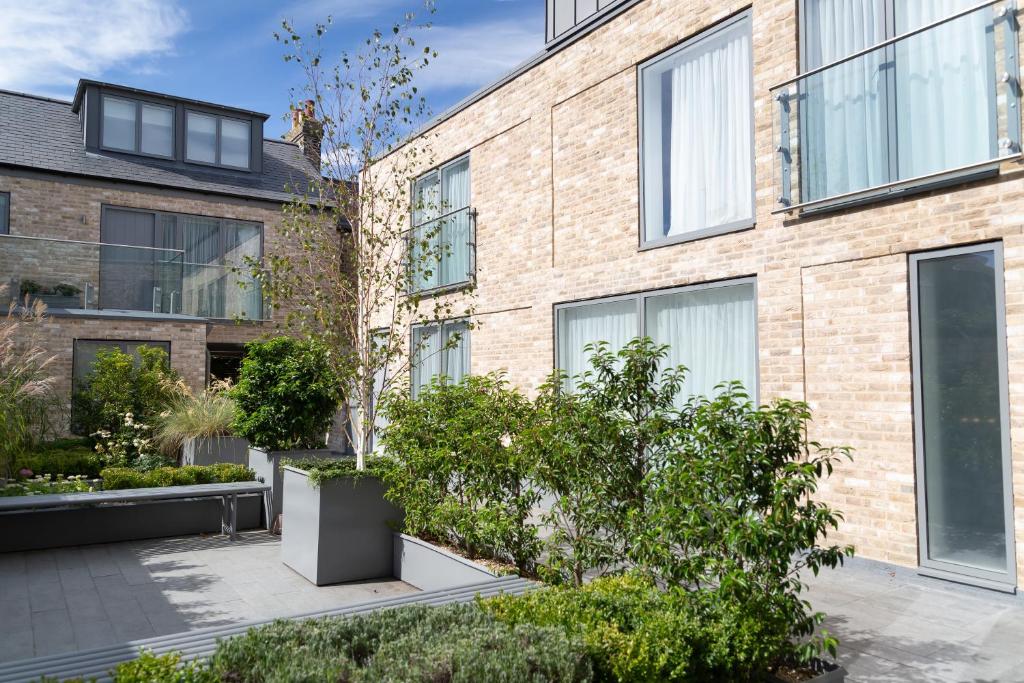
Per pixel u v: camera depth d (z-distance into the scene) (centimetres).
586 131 916
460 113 1162
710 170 770
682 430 388
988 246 540
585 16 966
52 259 1304
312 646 281
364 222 753
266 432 882
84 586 596
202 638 330
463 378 617
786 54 680
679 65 808
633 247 838
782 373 669
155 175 1597
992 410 538
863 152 624
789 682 331
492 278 1075
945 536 559
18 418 889
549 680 266
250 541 767
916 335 580
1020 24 528
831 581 562
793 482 329
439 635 296
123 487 793
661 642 301
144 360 1232
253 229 1709
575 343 938
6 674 286
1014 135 523
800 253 659
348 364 698
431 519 557
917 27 602
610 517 428
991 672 388
